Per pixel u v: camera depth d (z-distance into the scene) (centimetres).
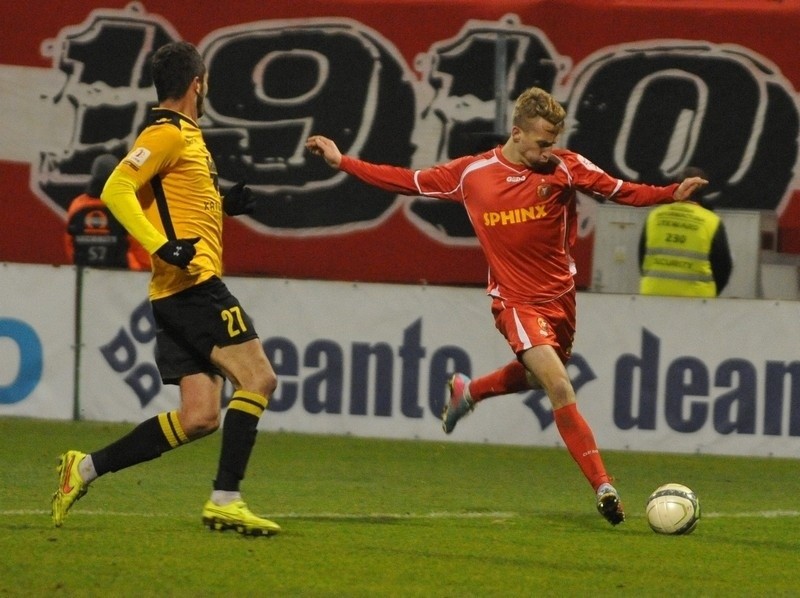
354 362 3444
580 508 2519
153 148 1822
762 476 3077
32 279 3531
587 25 4506
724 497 2752
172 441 1917
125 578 1625
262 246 4641
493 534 2069
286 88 4628
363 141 4616
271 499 2533
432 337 3422
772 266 4291
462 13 4553
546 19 4506
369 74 4603
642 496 2755
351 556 1814
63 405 3544
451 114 4572
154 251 1780
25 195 4722
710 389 3353
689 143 4512
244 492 2617
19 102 4703
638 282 4116
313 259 4638
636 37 4503
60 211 4719
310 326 3453
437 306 3416
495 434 3438
